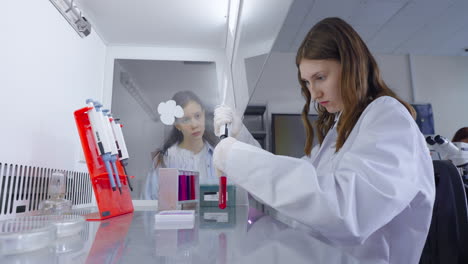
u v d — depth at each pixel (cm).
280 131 109
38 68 165
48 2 176
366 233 52
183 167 259
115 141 158
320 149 95
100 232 72
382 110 62
